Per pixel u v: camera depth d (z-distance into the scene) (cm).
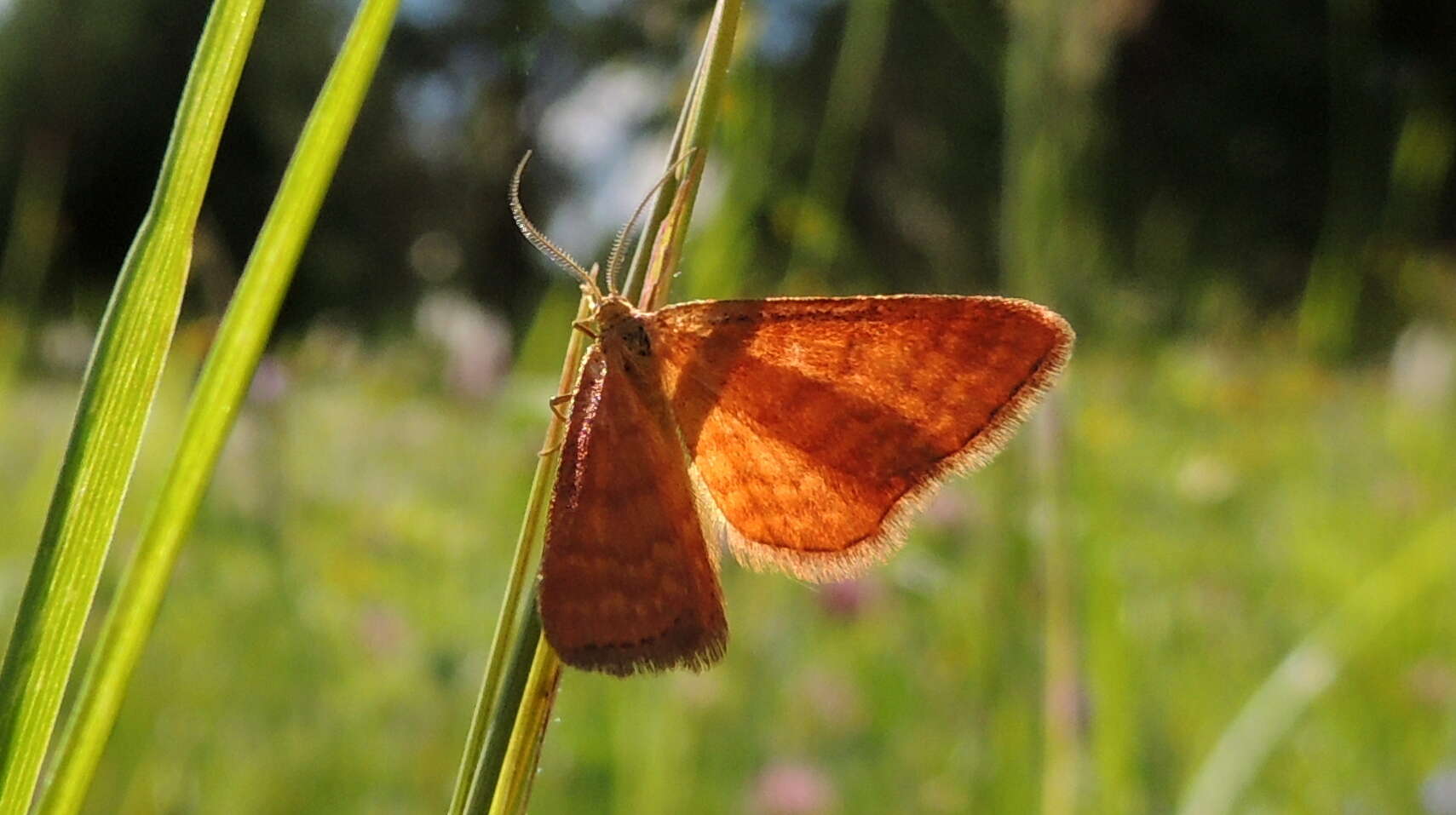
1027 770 5
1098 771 5
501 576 11
